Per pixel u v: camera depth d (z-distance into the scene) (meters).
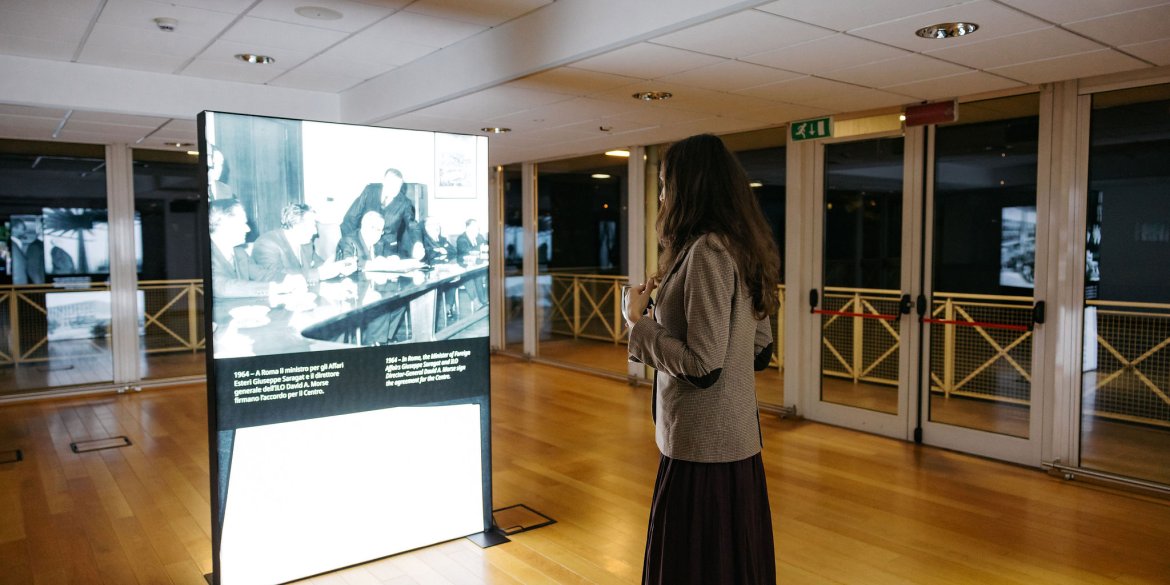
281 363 3.26
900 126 5.69
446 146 3.63
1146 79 4.52
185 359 8.55
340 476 3.46
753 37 3.83
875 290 6.04
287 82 6.83
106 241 8.11
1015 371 5.24
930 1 3.22
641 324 1.78
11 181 7.64
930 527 4.07
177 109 6.50
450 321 3.73
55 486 4.80
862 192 6.10
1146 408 4.64
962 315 5.52
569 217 9.30
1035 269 5.11
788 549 3.78
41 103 5.93
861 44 3.92
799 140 6.32
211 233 3.05
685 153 1.87
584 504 4.41
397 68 6.22
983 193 5.36
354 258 3.41
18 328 7.64
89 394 7.81
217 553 3.18
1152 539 3.90
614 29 4.07
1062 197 4.95
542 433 6.10
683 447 1.80
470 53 5.29
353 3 4.54
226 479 3.18
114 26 5.01
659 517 1.87
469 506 3.88
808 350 6.56
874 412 6.07
